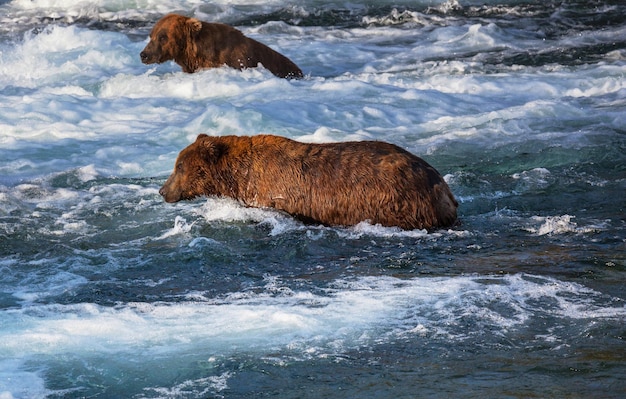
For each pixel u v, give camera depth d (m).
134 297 26.31
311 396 20.30
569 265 27.89
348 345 22.53
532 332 23.02
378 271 27.95
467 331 23.14
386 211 31.48
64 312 24.97
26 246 31.31
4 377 21.14
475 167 39.91
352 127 46.62
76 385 20.91
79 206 35.69
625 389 20.02
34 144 43.94
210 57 58.03
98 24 83.38
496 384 20.44
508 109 48.56
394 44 73.38
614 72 59.09
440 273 27.53
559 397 19.75
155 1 90.62
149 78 55.81
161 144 44.06
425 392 20.23
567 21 80.75
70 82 58.59
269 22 80.69
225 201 33.47
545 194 35.94
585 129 45.25
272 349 22.41
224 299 25.89
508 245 30.03
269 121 45.94
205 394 20.52
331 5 87.75
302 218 32.38
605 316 23.83
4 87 55.44
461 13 84.69
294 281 27.30
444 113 49.41
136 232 32.66
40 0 92.31
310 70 64.12
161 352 22.38
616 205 34.41
